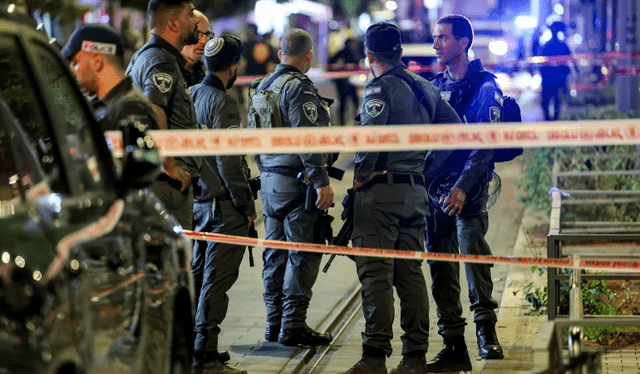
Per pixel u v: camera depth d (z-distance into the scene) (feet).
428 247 69.05
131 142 39.06
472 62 69.62
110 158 39.22
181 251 42.14
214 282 65.26
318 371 66.95
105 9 170.50
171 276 40.52
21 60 35.27
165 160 56.44
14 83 35.70
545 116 219.20
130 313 35.76
